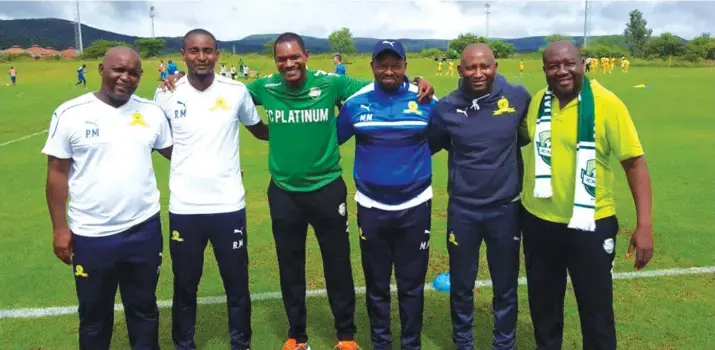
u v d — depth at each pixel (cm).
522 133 355
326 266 400
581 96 314
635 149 311
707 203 755
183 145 357
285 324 447
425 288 504
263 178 945
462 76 338
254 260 580
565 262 345
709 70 4703
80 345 353
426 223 378
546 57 315
